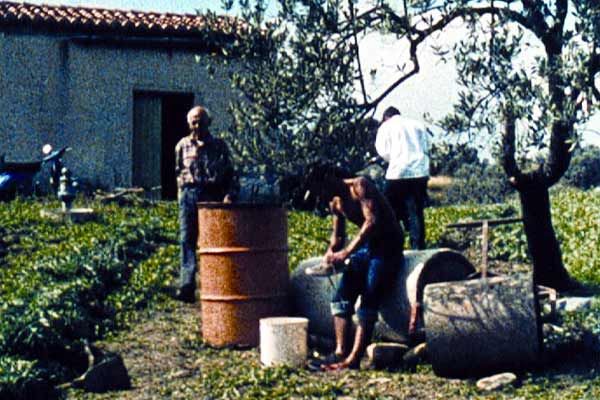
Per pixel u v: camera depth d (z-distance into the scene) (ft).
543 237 41.73
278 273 35.76
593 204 68.23
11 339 33.24
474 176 45.06
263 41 37.19
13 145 75.10
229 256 35.47
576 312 36.81
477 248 52.90
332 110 36.45
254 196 45.65
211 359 34.42
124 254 50.11
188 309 40.93
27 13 75.20
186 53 77.71
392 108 43.01
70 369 33.35
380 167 45.55
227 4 37.60
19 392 30.42
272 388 30.96
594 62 33.22
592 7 32.96
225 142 40.47
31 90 75.51
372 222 32.09
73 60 76.18
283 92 36.29
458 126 35.60
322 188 32.91
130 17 77.87
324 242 55.01
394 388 30.50
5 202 67.10
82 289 40.63
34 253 50.19
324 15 36.50
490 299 30.99
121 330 38.09
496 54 34.81
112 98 76.69
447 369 31.30
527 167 40.55
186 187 40.70
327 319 35.04
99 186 75.97
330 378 31.65
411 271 33.35
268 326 32.86
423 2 36.73
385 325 33.71
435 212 66.33
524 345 30.68
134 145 78.43
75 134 76.07
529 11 36.09
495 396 29.48
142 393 31.19
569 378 30.78
